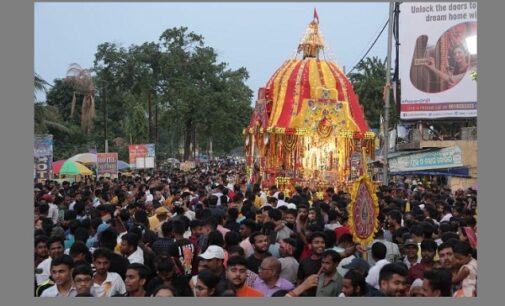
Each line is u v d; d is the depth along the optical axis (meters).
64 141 50.47
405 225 12.12
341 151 31.39
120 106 64.06
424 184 28.78
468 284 8.04
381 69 47.62
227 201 17.69
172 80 55.47
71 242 11.17
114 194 18.56
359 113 33.31
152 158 34.69
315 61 33.81
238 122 56.47
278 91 32.97
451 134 35.53
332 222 12.20
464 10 29.81
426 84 30.23
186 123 57.91
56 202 16.50
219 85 57.19
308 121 30.61
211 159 78.62
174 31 56.25
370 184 10.23
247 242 10.12
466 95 29.94
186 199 17.58
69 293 8.05
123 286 8.44
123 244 9.42
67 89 55.59
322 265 8.24
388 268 7.19
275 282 8.05
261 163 32.38
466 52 29.78
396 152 32.69
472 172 25.12
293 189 29.97
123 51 56.53
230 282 7.48
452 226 11.04
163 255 8.98
